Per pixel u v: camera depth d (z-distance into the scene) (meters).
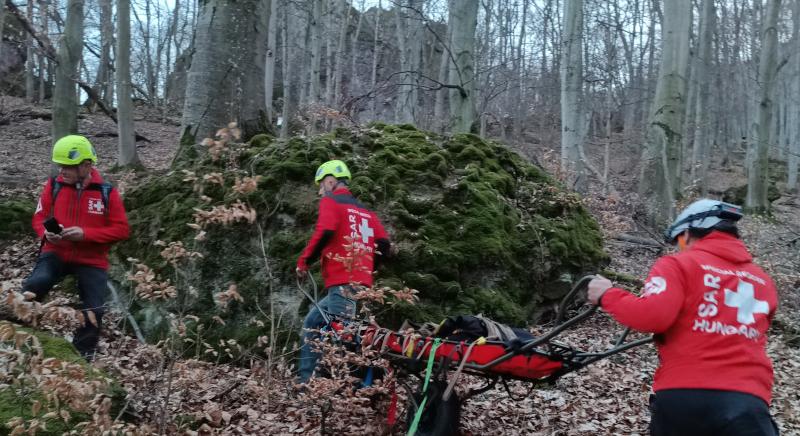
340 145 7.52
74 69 12.05
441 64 19.59
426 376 3.94
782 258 11.10
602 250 8.50
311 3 22.72
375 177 7.16
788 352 7.56
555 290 7.73
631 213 12.90
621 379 6.29
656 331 2.78
